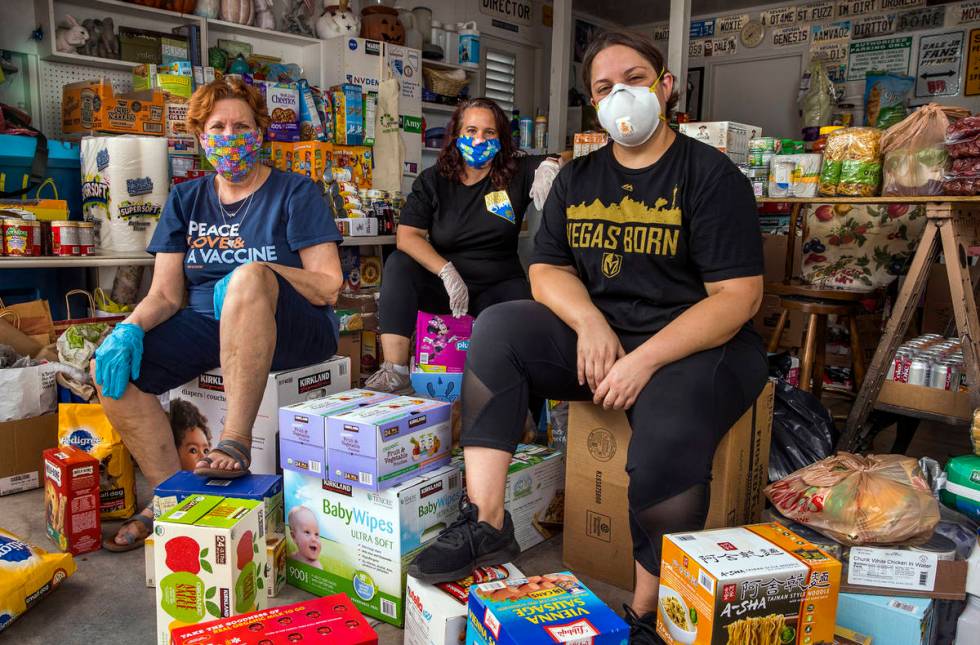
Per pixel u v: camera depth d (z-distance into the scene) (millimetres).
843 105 6738
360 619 1225
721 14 7523
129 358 1944
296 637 1160
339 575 1682
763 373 1599
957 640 1418
